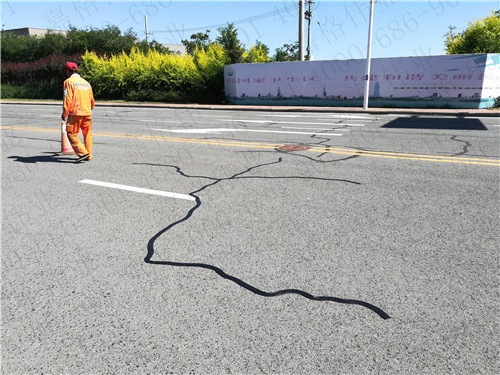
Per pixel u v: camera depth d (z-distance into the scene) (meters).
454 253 3.29
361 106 19.23
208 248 3.50
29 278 3.05
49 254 3.45
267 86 21.38
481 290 2.73
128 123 13.95
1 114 18.92
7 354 2.23
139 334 2.37
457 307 2.55
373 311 2.53
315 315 2.51
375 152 7.61
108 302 2.70
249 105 22.08
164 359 2.16
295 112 18.17
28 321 2.52
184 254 3.39
